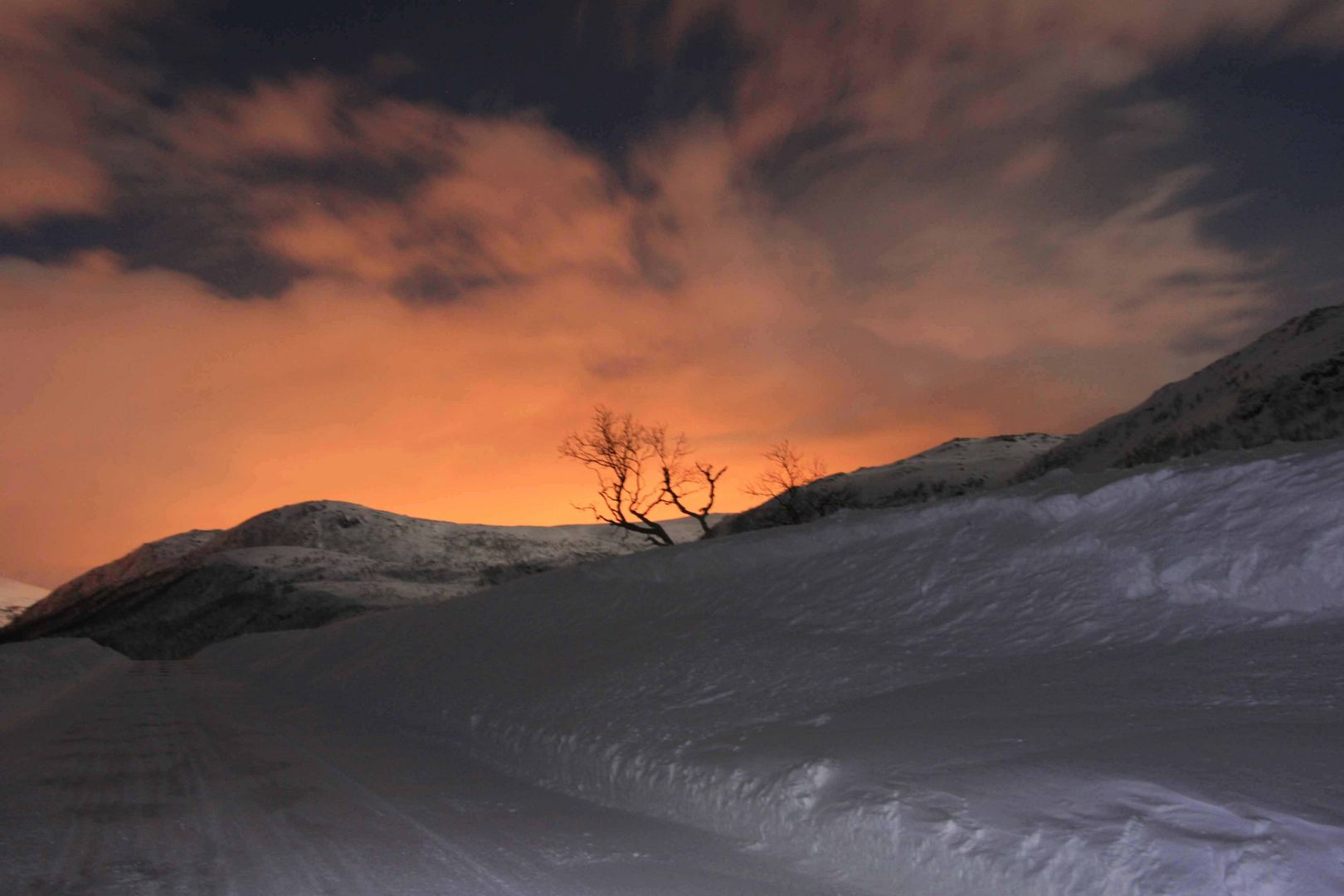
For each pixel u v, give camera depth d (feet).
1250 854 14.10
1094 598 30.76
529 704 37.35
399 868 19.02
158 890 17.69
